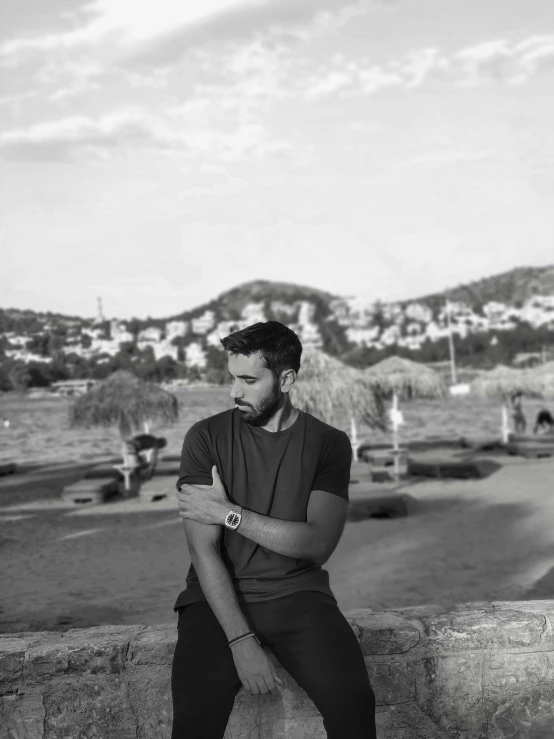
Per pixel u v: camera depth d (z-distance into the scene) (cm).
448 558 835
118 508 1321
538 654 270
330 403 1527
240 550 239
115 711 258
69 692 258
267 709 258
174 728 222
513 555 840
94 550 964
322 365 1566
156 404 1638
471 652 267
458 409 6147
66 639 267
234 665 225
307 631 229
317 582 243
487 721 269
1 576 832
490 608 285
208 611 238
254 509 240
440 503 1228
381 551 882
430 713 266
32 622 644
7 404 12000
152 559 896
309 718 258
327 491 241
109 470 1667
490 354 18675
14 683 256
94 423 1631
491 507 1174
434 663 266
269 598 236
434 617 275
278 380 242
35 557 930
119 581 788
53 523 1191
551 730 271
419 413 5481
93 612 671
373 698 224
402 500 1111
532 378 2373
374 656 263
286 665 233
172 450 2430
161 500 1388
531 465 1708
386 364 2066
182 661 229
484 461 1806
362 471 1400
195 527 237
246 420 245
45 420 6044
